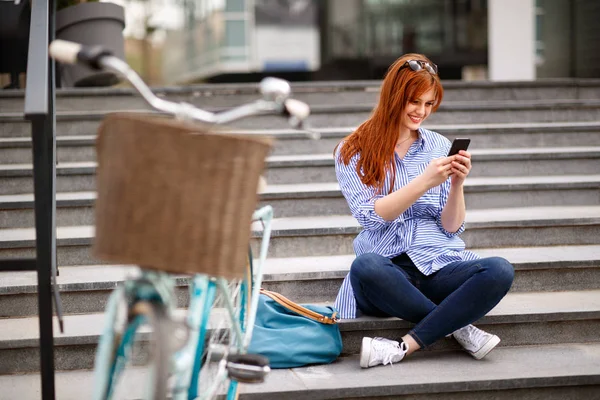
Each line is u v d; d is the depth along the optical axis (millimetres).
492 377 3447
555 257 4586
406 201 3537
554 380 3459
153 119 2164
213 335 3088
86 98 6914
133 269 4516
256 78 12430
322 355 3643
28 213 5047
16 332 3830
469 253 3799
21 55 7727
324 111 6738
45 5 3643
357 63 12219
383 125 3752
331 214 5332
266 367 2768
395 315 3725
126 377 3547
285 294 4273
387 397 3379
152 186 2166
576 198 5652
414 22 11984
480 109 6973
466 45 11898
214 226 2217
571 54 10219
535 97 7641
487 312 3600
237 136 2219
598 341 4055
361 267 3609
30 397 3410
